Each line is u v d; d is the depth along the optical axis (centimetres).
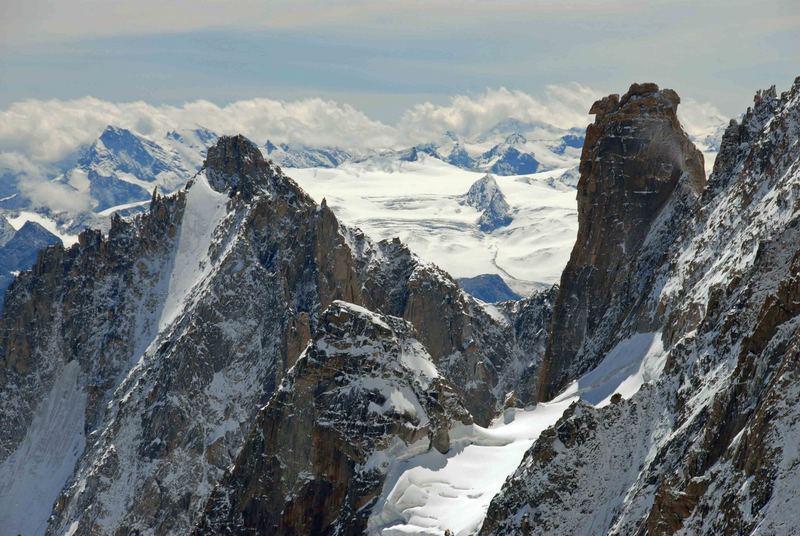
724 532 13200
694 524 13838
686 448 16175
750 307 16438
